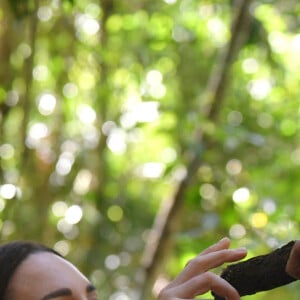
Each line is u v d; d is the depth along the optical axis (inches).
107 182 401.7
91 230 397.4
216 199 353.7
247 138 323.0
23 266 100.3
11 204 293.3
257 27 333.1
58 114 390.9
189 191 325.7
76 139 395.9
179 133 382.0
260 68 413.4
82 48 368.2
